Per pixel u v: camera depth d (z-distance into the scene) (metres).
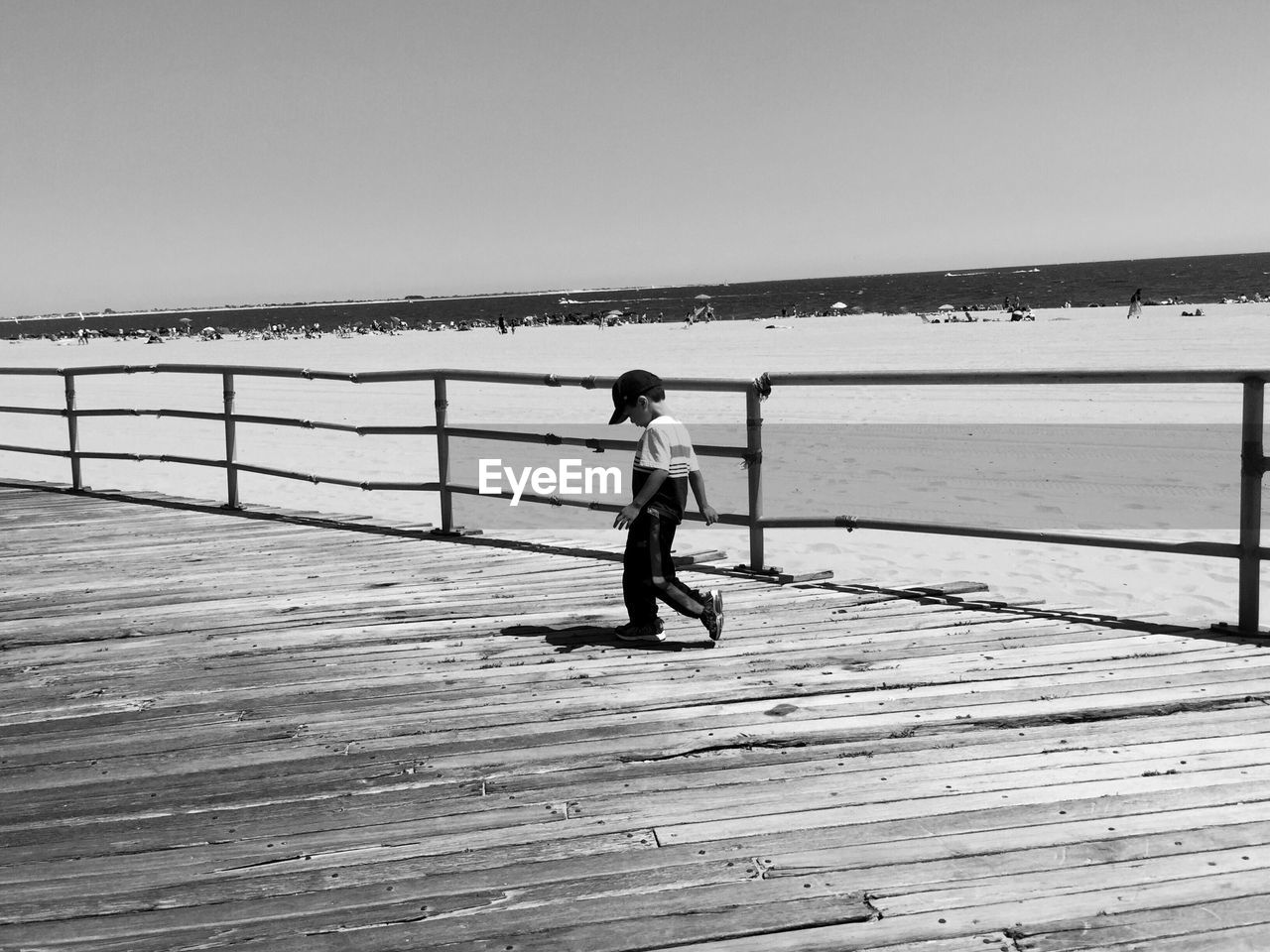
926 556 8.50
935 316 56.78
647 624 5.32
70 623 6.05
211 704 4.71
